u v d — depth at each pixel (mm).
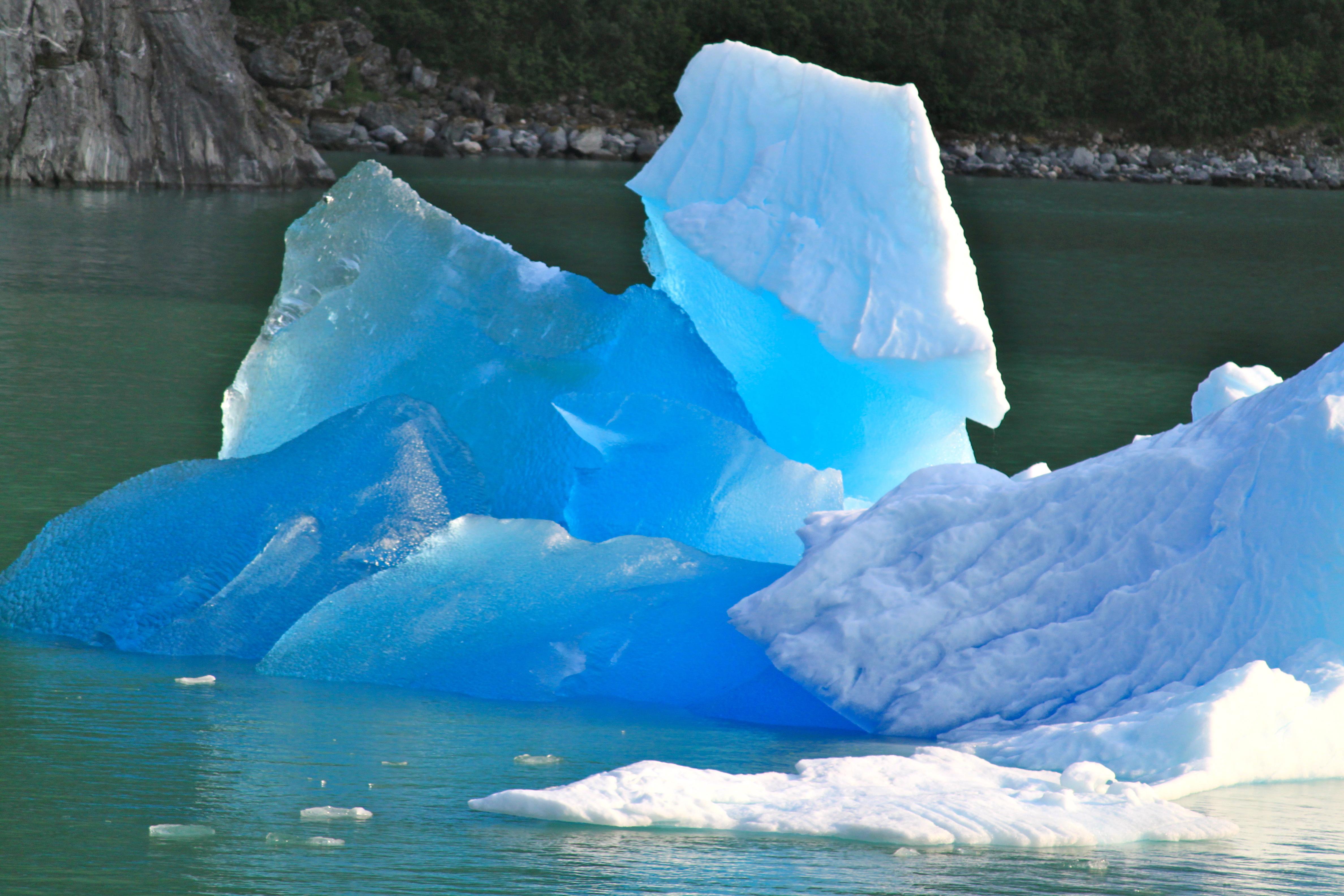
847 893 14016
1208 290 96500
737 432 26391
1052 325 77500
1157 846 15859
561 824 15961
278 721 20078
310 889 13766
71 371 51062
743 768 18719
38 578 25734
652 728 20781
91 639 24578
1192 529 21125
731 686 22469
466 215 122312
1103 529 21547
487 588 23516
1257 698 18516
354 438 26250
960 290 27031
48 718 19672
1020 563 21703
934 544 22000
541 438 27078
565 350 27938
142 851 14672
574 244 104125
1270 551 20141
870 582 21875
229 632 24047
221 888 13719
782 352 29359
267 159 146250
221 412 45281
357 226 28469
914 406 28859
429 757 18562
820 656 21438
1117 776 18141
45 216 107062
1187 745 18172
